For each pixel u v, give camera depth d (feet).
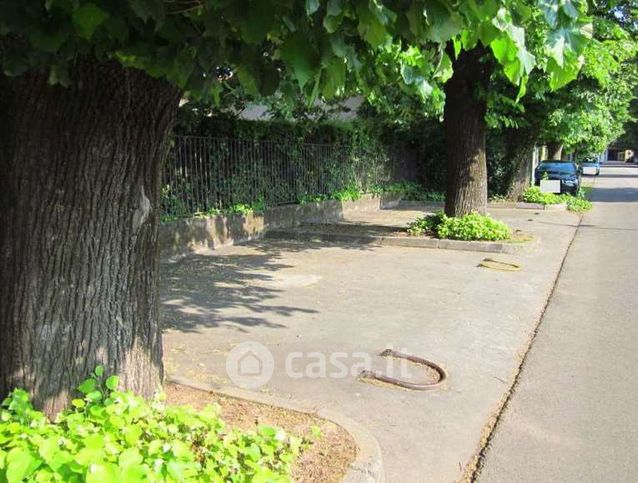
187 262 32.45
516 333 20.53
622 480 11.51
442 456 12.38
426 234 39.88
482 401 14.97
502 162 68.90
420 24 7.10
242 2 6.44
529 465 12.01
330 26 6.36
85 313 10.30
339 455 10.91
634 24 40.37
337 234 40.96
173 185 35.01
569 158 145.79
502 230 37.88
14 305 10.13
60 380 10.19
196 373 15.84
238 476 8.70
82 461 7.32
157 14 6.40
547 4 7.41
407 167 75.77
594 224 51.55
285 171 47.34
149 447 8.22
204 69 7.61
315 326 20.57
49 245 9.94
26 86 9.34
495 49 8.30
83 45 7.34
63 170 9.80
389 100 38.96
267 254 35.22
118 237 10.59
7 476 7.16
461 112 38.81
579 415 14.24
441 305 23.77
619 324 21.61
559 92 49.44
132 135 10.21
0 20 6.29
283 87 9.27
